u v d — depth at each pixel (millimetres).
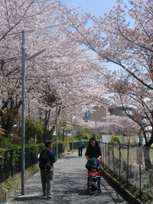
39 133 22781
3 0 12969
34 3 13766
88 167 10047
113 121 51531
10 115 15703
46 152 9281
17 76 14805
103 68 14016
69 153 36281
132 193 8508
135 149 9000
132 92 12977
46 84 16312
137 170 8758
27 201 8711
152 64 11484
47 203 8367
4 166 9688
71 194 9773
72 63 15914
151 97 13133
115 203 8312
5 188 8938
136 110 17484
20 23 13680
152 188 7223
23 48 10570
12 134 19531
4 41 13461
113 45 12172
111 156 14070
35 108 22422
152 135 11859
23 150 10141
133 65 12430
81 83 18203
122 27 12031
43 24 15125
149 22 11625
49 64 14828
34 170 15352
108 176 12688
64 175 14836
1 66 13438
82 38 12984
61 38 16109
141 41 11750
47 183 9188
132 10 11562
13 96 15516
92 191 10172
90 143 10320
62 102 22312
